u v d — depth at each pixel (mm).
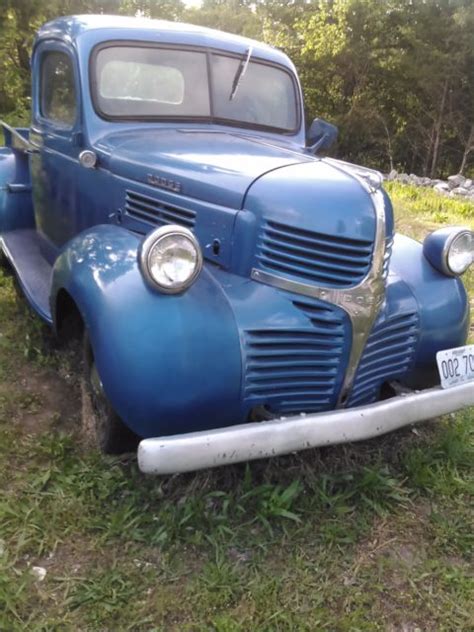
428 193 12211
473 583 2453
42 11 18250
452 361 2926
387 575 2482
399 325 2916
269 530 2592
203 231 2842
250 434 2369
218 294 2582
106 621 2205
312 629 2209
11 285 4996
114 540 2545
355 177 2740
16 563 2420
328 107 21922
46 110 4223
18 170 4941
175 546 2514
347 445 3090
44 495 2730
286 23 22328
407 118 20953
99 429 2934
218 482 2795
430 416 2801
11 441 3088
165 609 2254
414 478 2986
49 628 2152
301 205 2600
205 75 3846
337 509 2736
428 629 2270
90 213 3648
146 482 2809
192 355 2391
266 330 2520
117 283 2500
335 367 2666
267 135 3982
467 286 5852
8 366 3820
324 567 2480
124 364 2371
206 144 3342
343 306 2602
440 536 2680
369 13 19281
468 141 19641
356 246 2596
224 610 2275
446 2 18594
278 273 2611
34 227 5008
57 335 3254
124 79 3660
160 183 3055
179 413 2420
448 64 18609
